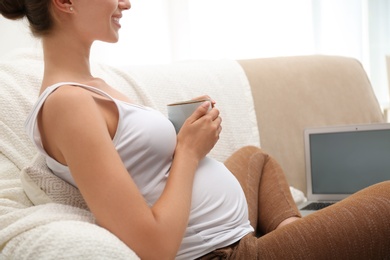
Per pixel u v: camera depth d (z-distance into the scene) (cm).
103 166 96
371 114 233
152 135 113
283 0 356
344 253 109
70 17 114
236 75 209
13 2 114
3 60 164
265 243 114
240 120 201
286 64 225
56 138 102
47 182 119
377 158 196
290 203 150
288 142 211
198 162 120
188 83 193
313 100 221
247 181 154
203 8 338
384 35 402
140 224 95
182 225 101
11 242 100
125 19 314
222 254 115
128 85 175
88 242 92
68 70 117
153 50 323
